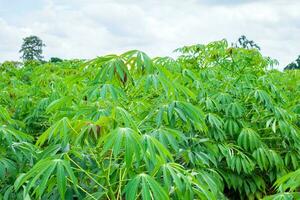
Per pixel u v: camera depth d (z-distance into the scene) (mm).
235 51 5859
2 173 2963
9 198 2994
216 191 2957
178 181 2262
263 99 4559
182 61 5949
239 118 4762
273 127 4469
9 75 7910
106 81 2529
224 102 4668
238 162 4355
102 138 2127
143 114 3012
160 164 2307
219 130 4332
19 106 5266
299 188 3236
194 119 2691
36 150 3213
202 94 4469
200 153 3477
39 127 5078
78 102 2895
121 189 2537
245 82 5074
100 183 2596
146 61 2418
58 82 5211
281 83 6211
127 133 2072
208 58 5953
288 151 4820
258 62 5898
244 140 4461
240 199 5000
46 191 2709
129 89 2947
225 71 5801
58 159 2199
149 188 2113
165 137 2660
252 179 4773
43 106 4680
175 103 2709
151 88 3518
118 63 2396
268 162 4742
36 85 5656
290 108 5156
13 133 3062
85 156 2689
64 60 8617
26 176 2201
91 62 2496
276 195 2434
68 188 2564
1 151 3148
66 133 2260
